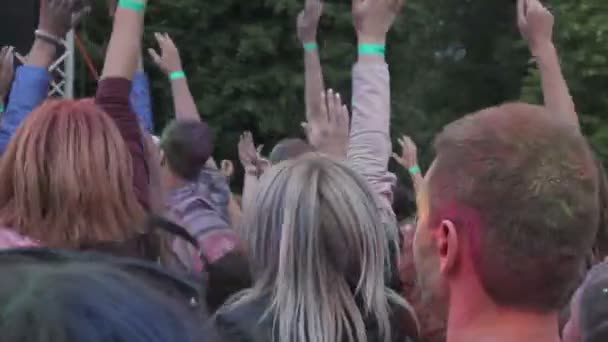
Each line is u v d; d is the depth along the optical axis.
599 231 3.54
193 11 19.73
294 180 2.83
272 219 2.84
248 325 2.73
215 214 4.21
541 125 1.90
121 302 1.04
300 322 2.72
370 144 4.07
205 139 4.59
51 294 1.01
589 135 19.78
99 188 2.56
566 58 20.17
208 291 3.70
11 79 5.00
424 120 21.50
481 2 25.81
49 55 3.90
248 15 20.12
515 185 1.84
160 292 1.12
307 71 5.26
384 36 4.16
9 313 0.99
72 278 1.04
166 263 3.02
